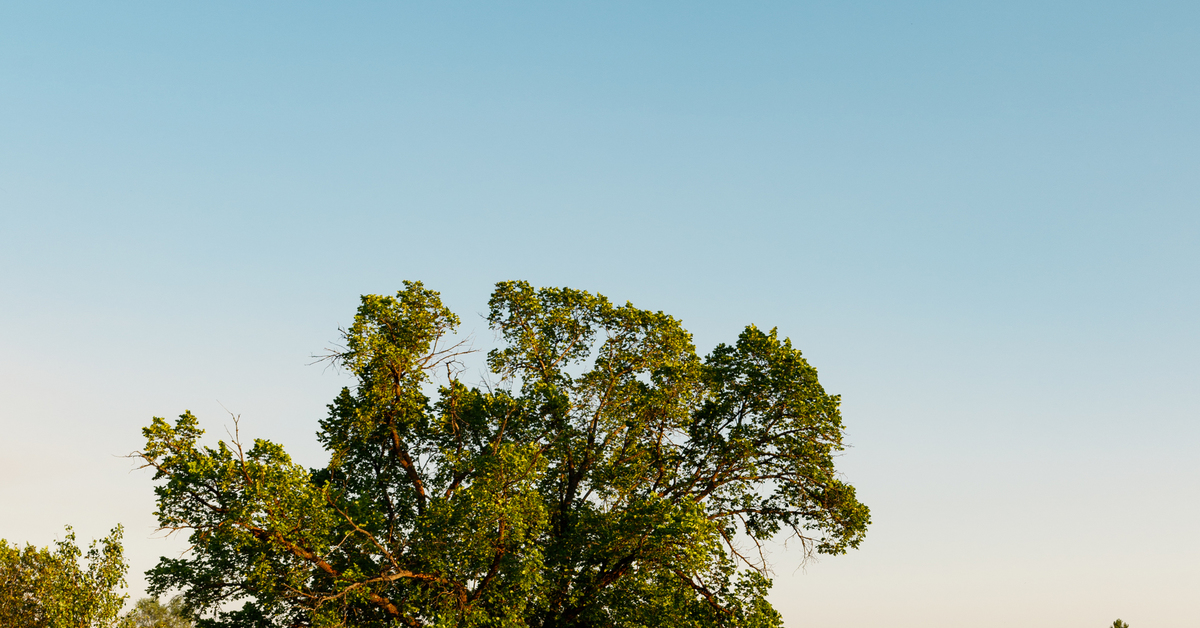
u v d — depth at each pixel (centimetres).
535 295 2891
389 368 2573
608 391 2800
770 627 2439
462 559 2214
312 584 2338
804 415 2766
